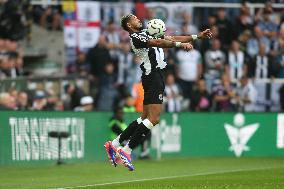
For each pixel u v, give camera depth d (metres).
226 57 55.50
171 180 33.06
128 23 30.34
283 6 59.06
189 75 54.19
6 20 53.59
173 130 48.16
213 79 54.41
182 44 28.47
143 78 29.92
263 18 57.88
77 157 43.81
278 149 50.97
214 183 31.08
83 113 44.12
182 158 47.81
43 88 49.19
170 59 53.94
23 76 50.56
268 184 30.30
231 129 50.09
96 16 54.94
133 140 29.62
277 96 56.19
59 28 56.00
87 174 36.91
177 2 58.41
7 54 50.78
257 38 56.94
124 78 55.16
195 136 49.09
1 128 40.44
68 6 54.56
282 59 56.94
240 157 49.31
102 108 53.25
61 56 55.19
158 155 47.38
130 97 47.91
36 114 41.78
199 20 56.94
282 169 39.19
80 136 43.97
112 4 56.62
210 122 49.56
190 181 32.34
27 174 36.88
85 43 54.94
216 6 56.72
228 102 53.72
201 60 54.75
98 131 44.91
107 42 54.78
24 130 41.31
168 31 54.84
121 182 32.50
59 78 50.44
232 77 55.25
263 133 50.72
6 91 46.22
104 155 45.25
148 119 29.66
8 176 35.91
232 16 57.97
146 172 37.94
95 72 53.84
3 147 40.50
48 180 34.00
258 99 55.94
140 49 29.53
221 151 49.81
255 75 56.38
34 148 41.72
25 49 54.50
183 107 53.22
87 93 52.72
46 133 42.25
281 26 58.28
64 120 43.12
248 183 30.95
